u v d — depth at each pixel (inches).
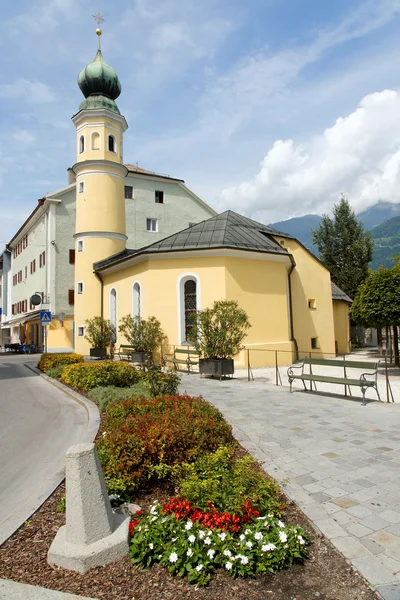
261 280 717.9
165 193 1476.4
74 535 129.0
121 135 1060.5
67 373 512.7
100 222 998.4
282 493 174.1
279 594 113.3
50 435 288.5
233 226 776.3
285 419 305.9
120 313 869.8
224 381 516.4
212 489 152.9
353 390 439.8
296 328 827.4
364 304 541.0
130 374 461.7
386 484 183.8
